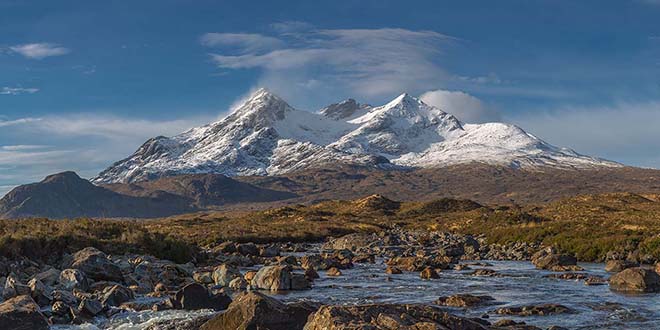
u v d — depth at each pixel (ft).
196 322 80.69
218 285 130.82
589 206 460.96
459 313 96.27
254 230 394.11
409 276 158.30
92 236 168.66
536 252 220.84
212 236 326.65
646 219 326.03
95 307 92.89
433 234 350.64
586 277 149.28
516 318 92.38
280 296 117.70
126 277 127.24
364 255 215.92
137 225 197.77
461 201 631.97
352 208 629.10
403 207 629.10
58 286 109.91
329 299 113.80
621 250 201.46
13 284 97.19
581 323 88.17
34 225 174.91
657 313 95.96
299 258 215.10
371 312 64.90
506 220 396.57
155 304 99.50
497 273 161.58
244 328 68.49
